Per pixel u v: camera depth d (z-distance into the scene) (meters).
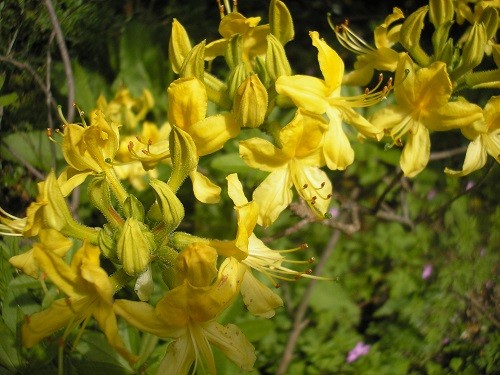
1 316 0.20
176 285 0.17
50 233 0.16
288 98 0.21
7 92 0.30
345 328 0.36
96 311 0.16
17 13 0.30
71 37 0.35
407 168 0.23
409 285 0.37
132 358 0.15
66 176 0.19
